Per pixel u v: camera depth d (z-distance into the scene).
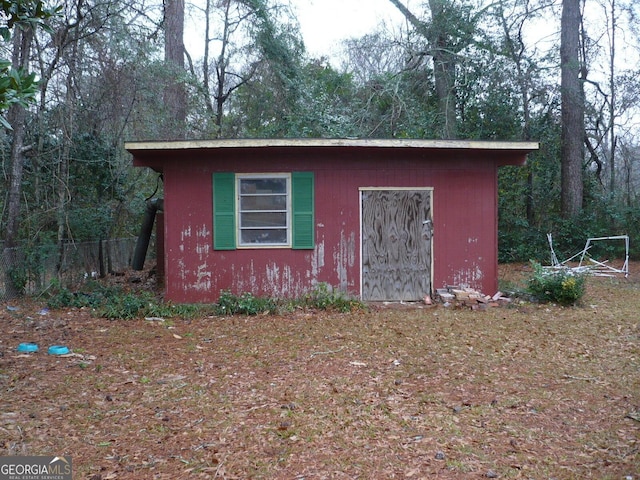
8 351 6.39
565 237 16.92
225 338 7.10
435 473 3.46
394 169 9.57
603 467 3.54
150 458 3.67
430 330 7.46
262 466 3.56
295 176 9.42
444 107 17.69
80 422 4.29
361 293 9.56
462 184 9.68
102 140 12.49
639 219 16.91
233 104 22.12
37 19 5.48
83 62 11.42
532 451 3.78
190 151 9.01
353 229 9.54
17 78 4.41
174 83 14.22
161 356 6.23
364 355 6.23
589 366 5.78
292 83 18.00
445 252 9.66
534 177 18.19
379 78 18.58
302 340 6.95
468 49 17.70
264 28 17.69
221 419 4.34
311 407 4.59
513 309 8.98
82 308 9.10
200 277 9.41
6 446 3.83
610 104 19.28
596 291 11.06
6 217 10.69
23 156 10.91
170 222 9.40
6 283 9.71
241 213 9.48
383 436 4.01
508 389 5.06
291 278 9.48
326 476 3.43
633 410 4.52
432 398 4.81
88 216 12.07
